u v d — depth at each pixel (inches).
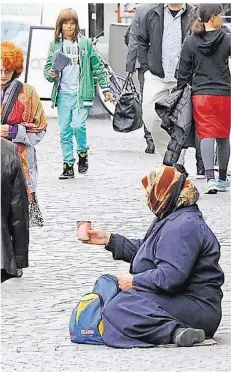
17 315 490.9
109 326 436.8
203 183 880.9
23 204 495.2
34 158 624.7
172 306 434.9
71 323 442.9
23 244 497.0
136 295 437.1
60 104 908.6
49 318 486.6
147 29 918.4
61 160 1022.4
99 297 444.1
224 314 495.5
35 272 584.4
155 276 432.8
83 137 921.5
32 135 617.0
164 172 435.5
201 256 436.1
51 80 904.9
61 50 896.9
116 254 460.8
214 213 754.8
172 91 847.7
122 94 1091.3
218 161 847.7
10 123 610.9
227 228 704.4
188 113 813.9
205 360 408.5
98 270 589.9
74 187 867.4
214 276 438.3
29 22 1309.1
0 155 491.5
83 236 460.4
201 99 810.2
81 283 559.2
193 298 437.7
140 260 443.2
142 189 858.8
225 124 820.6
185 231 430.3
